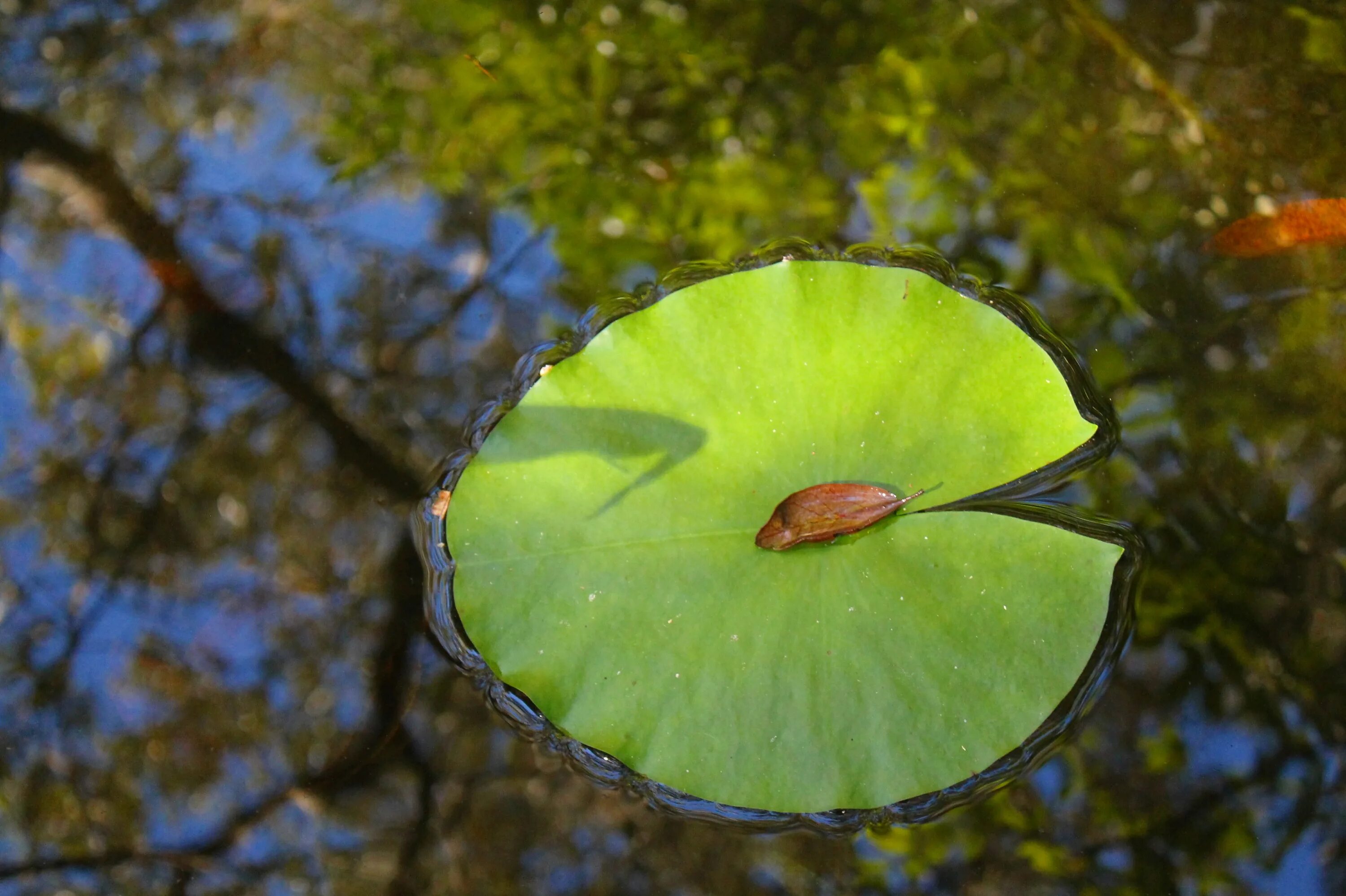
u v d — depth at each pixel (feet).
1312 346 3.72
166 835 3.54
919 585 3.54
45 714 3.59
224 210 3.89
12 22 4.07
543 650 3.53
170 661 3.61
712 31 4.04
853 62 4.00
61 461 3.72
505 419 3.63
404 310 3.80
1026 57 3.98
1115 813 3.53
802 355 3.64
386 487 3.68
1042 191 3.85
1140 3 4.00
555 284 3.81
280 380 3.76
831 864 3.52
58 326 3.80
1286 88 3.92
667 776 3.49
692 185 3.89
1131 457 3.67
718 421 3.61
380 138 3.94
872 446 3.60
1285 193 3.83
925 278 3.66
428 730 3.58
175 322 3.80
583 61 4.01
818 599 3.54
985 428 3.60
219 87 4.00
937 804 3.55
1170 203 3.84
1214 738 3.55
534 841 3.53
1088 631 3.52
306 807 3.55
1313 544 3.63
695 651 3.52
